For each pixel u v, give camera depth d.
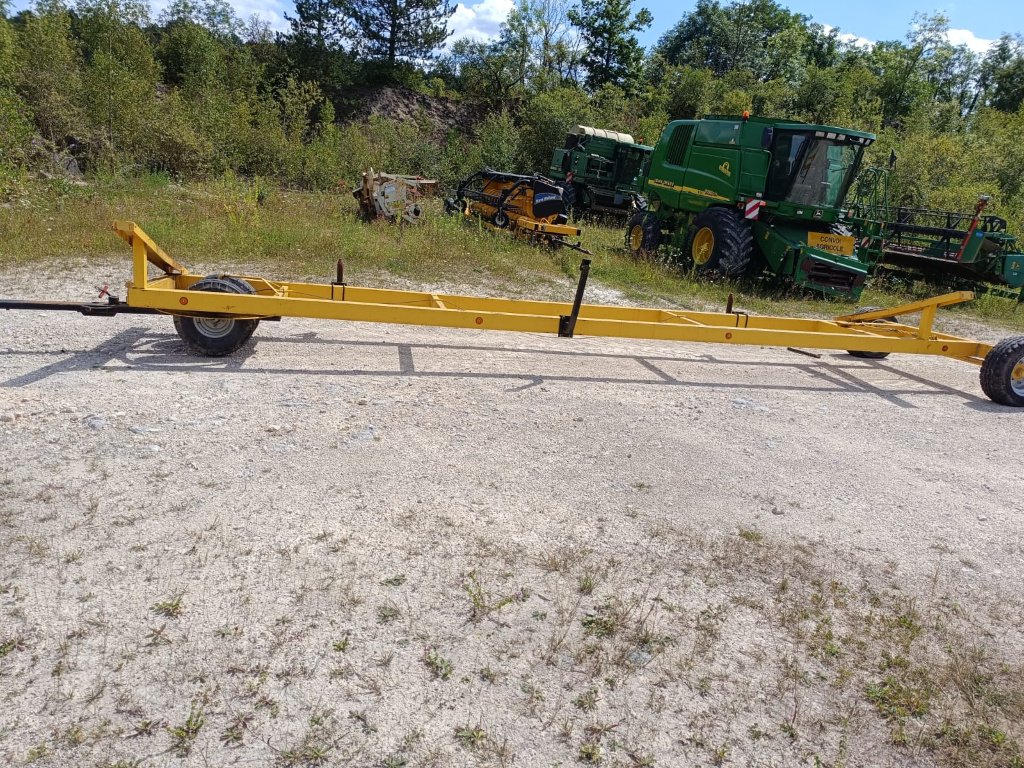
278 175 21.88
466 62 42.41
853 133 12.23
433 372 6.26
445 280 10.30
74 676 2.54
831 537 4.10
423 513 3.84
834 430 5.90
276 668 2.66
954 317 12.51
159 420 4.63
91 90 19.80
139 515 3.53
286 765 2.27
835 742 2.61
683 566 3.62
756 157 12.62
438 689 2.64
